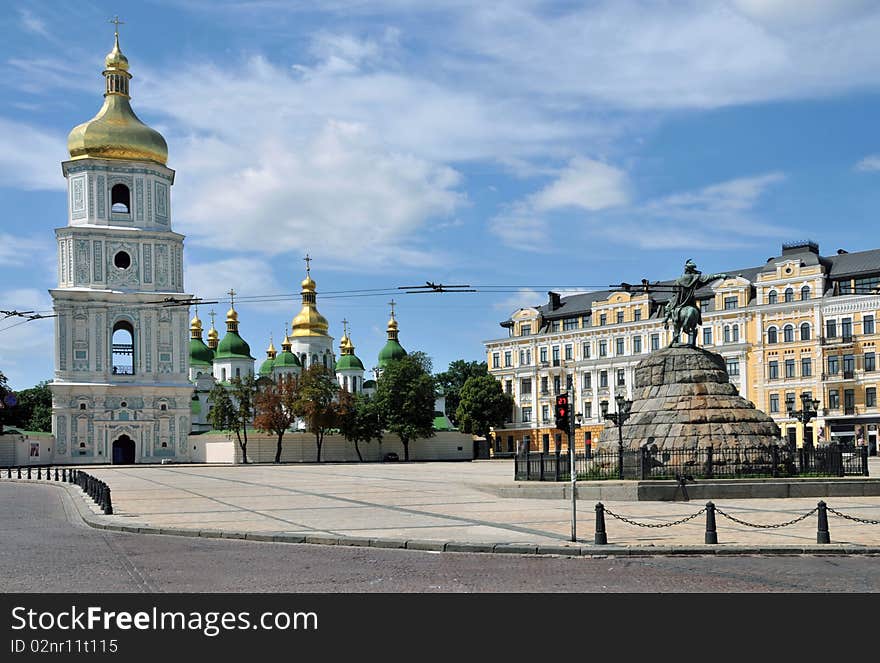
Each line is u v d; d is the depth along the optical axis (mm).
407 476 65188
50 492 52594
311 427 110750
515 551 22781
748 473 39688
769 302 106438
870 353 98125
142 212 111438
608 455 42719
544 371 124812
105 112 112438
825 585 18297
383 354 154125
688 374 42562
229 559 22109
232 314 144750
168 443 110438
